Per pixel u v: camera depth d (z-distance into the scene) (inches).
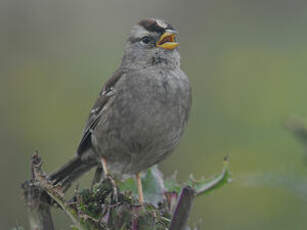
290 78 509.7
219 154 469.7
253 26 582.6
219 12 605.0
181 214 147.6
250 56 548.7
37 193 146.9
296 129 238.5
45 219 146.5
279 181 224.8
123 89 302.5
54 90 567.8
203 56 575.8
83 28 609.9
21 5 608.1
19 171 517.7
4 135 539.2
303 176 225.6
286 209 398.0
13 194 495.2
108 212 157.4
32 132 536.7
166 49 307.0
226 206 420.8
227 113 501.7
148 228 158.6
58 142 533.3
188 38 597.0
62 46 598.5
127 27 612.4
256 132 478.0
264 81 517.3
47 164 522.9
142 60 308.5
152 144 304.2
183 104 305.3
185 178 467.5
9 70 581.9
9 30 598.5
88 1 623.2
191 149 484.7
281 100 493.0
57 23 610.5
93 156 332.8
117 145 310.8
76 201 155.0
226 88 526.3
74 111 549.3
